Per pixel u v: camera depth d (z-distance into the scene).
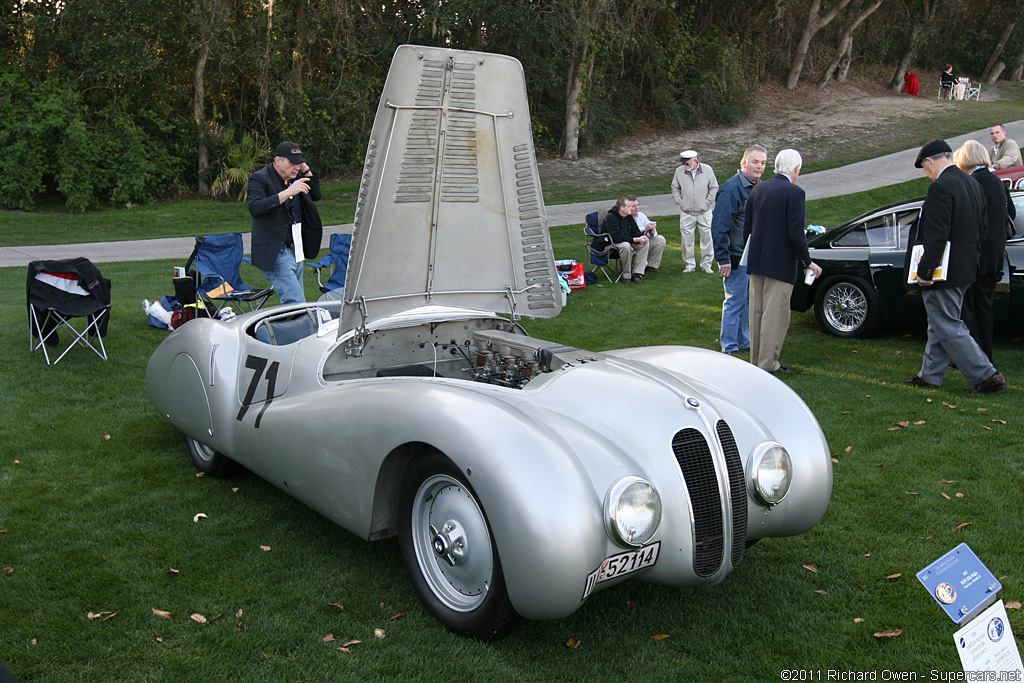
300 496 3.39
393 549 3.45
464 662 2.64
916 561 3.33
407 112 3.21
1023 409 5.21
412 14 24.45
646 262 10.52
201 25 20.84
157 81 23.08
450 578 2.86
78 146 21.06
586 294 9.59
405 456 2.96
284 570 3.25
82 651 2.68
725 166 25.34
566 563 2.39
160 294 9.43
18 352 6.51
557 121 29.44
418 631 2.82
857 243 7.31
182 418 4.19
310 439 3.23
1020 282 6.23
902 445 4.66
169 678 2.56
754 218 5.93
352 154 25.56
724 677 2.60
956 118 30.58
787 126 30.89
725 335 6.85
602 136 29.12
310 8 22.86
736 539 2.82
